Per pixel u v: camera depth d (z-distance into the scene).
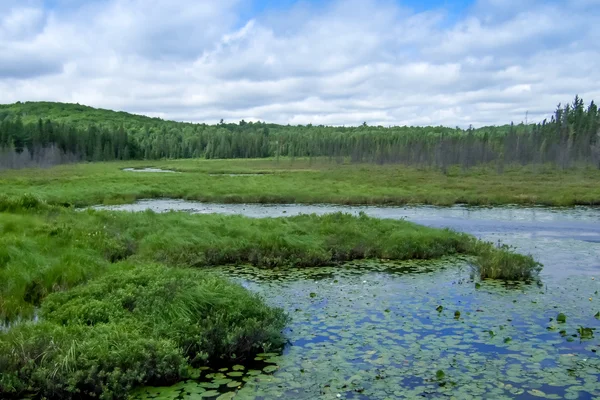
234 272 13.55
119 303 8.61
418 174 58.97
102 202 33.38
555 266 14.57
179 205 32.34
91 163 103.75
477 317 9.71
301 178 52.41
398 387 6.75
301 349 8.12
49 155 92.19
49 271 11.01
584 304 10.60
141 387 6.81
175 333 7.81
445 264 14.70
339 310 10.16
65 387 6.36
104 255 13.79
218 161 118.25
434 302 10.75
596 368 7.32
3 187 35.69
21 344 6.88
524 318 9.64
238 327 8.00
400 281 12.63
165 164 102.12
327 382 6.93
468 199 33.69
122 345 7.03
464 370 7.29
